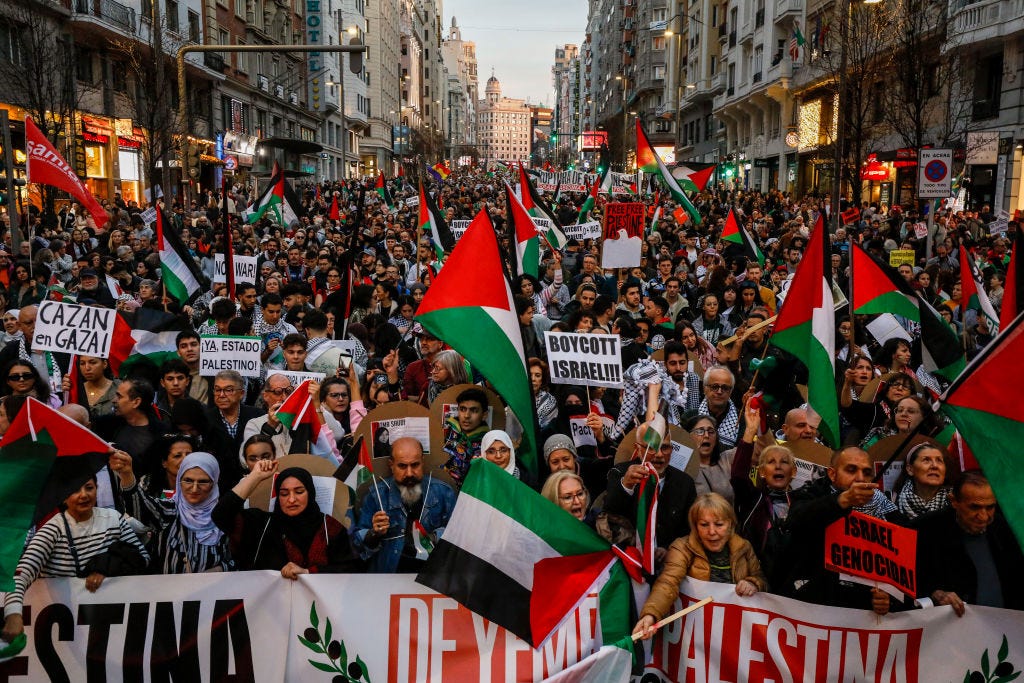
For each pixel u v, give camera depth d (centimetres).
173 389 664
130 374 716
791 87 4281
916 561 440
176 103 3431
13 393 642
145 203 3278
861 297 804
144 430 594
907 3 2409
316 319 816
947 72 2517
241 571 437
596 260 1490
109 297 1077
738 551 437
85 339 657
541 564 431
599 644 435
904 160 2995
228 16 4612
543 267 1391
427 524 486
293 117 6094
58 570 425
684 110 7212
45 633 427
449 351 702
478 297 541
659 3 8238
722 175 5284
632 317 944
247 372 725
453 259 545
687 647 437
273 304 893
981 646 420
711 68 6116
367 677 435
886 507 507
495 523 429
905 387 666
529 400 547
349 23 7762
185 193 3059
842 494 416
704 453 544
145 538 479
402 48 11406
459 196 4084
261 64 5319
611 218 1041
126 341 721
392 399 769
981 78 2838
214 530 459
